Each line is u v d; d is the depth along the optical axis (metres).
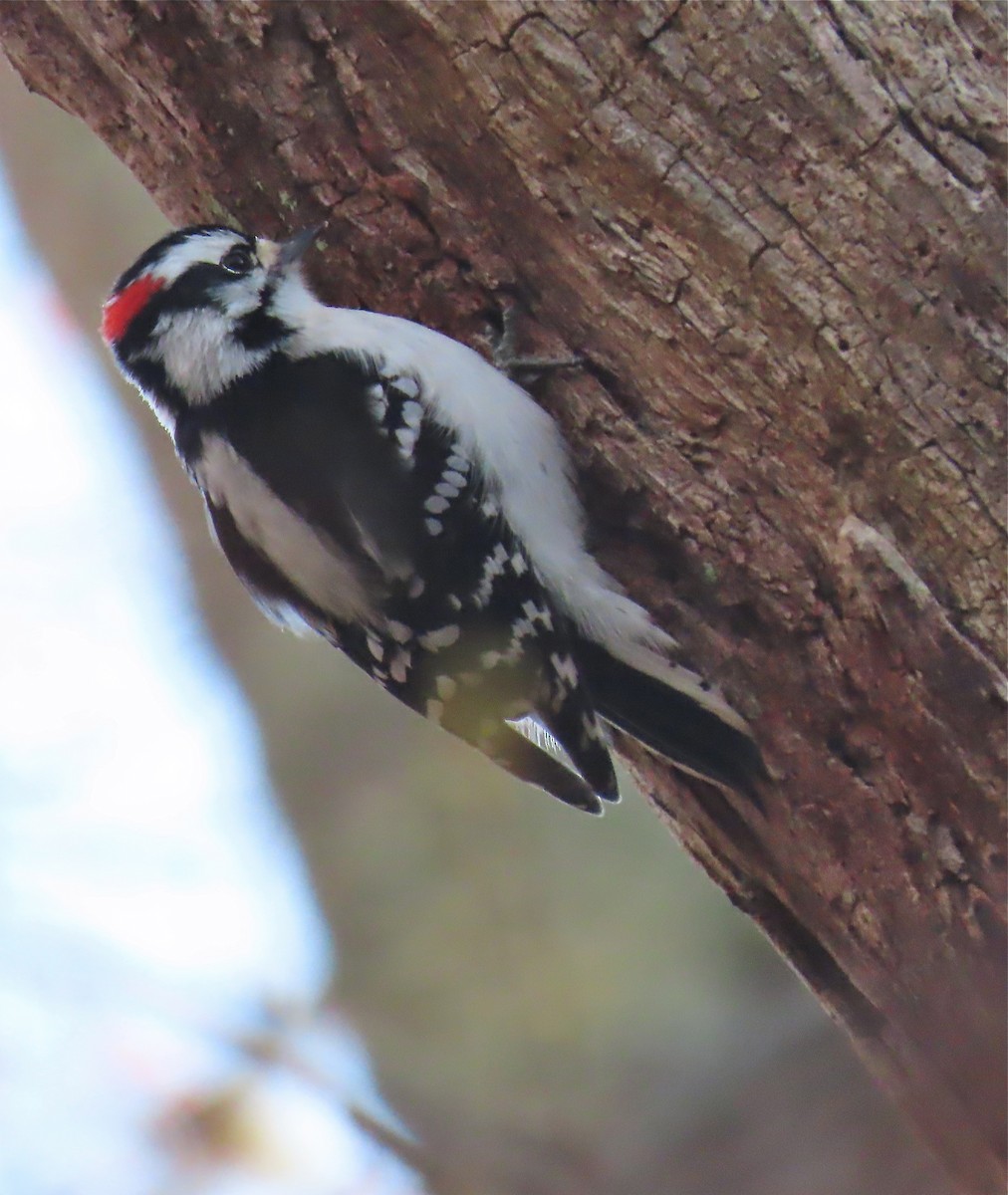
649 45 7.89
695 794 8.80
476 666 8.95
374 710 13.93
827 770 8.27
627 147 8.02
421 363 8.80
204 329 9.21
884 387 7.89
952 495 7.89
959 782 7.96
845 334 7.91
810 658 8.24
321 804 13.63
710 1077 11.38
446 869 13.09
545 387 8.69
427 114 8.37
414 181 8.58
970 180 7.81
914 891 8.16
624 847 13.08
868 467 8.00
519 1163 11.23
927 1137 8.55
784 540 8.23
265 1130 11.58
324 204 8.86
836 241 7.88
